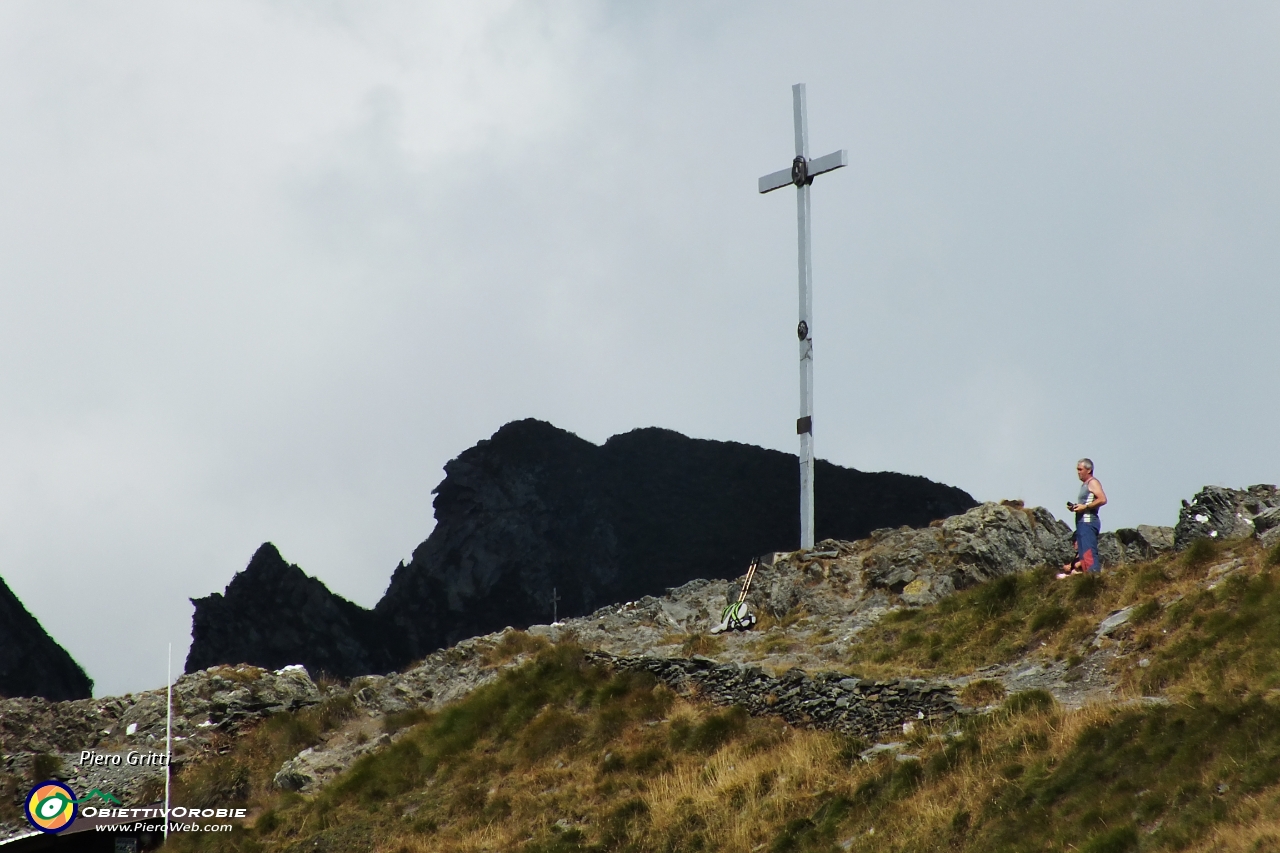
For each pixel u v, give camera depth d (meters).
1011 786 54.31
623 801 69.06
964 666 77.19
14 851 72.31
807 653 90.56
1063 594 78.62
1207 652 62.03
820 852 57.41
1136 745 52.47
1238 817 45.56
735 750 70.81
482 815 72.50
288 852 73.62
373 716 95.12
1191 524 85.88
